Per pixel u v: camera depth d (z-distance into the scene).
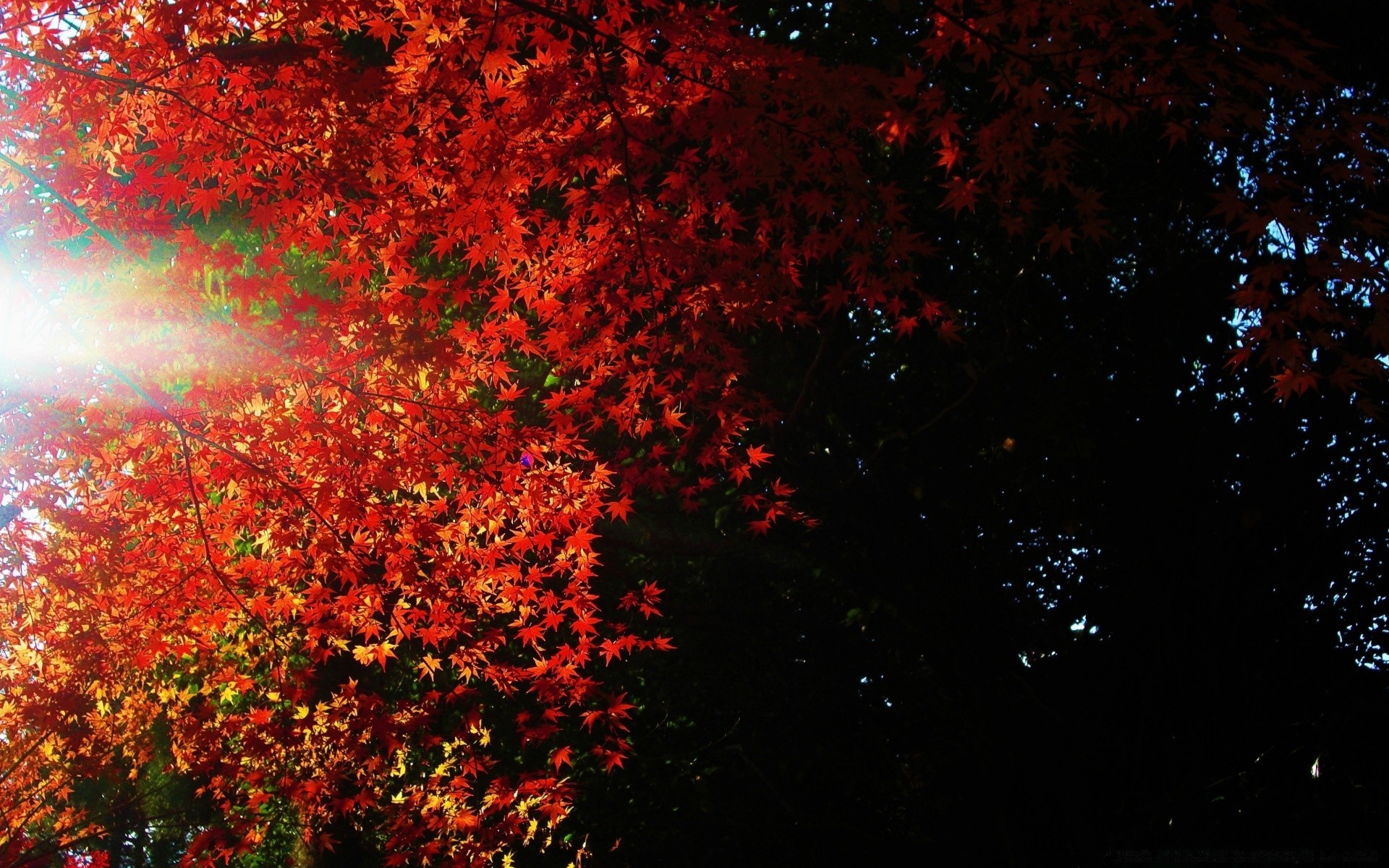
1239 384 7.04
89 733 7.03
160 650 5.55
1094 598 7.71
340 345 4.81
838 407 8.57
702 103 4.50
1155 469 7.21
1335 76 5.85
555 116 4.53
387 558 5.30
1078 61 4.07
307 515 5.25
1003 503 8.22
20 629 5.27
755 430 8.30
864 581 8.35
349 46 8.16
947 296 8.02
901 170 7.39
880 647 9.36
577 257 5.12
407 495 6.39
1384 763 5.88
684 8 4.10
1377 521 6.50
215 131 4.34
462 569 5.43
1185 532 7.03
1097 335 7.66
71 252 4.36
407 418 5.10
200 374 4.69
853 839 8.83
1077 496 7.68
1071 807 7.14
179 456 5.00
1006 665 7.78
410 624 6.03
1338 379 3.71
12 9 4.17
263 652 6.39
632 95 4.50
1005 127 3.96
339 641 5.68
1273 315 3.71
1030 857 7.20
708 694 9.93
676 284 5.70
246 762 5.72
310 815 5.97
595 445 8.60
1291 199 3.86
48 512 4.77
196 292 4.50
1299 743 6.34
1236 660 6.72
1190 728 6.72
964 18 4.07
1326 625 6.70
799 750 9.57
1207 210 6.93
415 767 9.66
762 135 4.45
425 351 4.63
